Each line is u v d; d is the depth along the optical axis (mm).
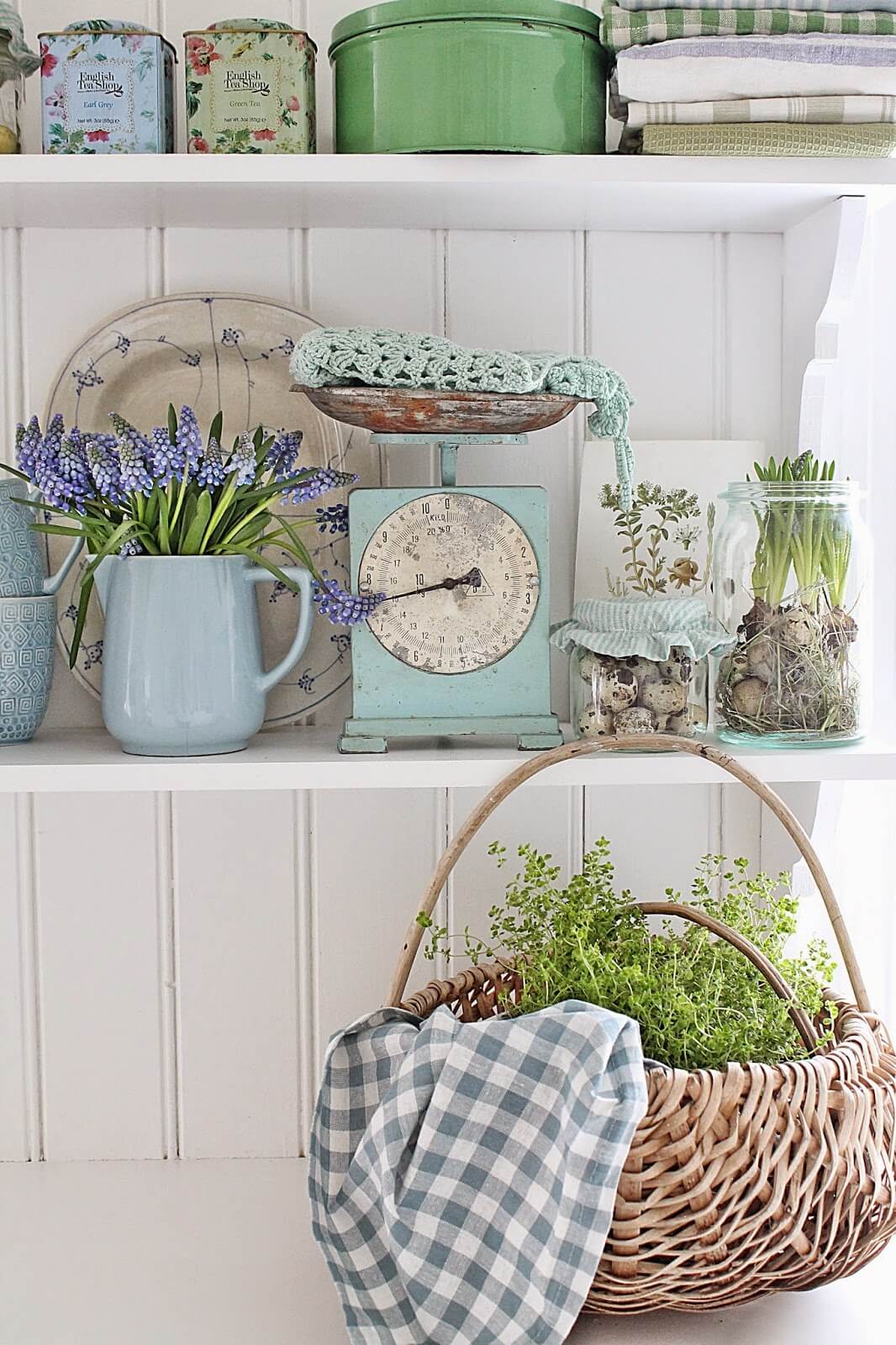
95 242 1248
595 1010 956
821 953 1179
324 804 1301
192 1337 1011
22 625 1152
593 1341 991
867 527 1241
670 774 1078
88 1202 1226
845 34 1033
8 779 1055
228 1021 1312
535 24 1033
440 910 1312
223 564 1102
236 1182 1271
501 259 1270
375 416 1067
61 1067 1307
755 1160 939
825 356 1197
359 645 1106
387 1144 956
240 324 1245
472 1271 930
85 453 1085
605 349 1287
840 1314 1037
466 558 1107
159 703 1078
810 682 1104
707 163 1056
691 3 1033
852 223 1119
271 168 1042
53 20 1236
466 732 1108
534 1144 938
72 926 1298
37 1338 1005
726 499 1160
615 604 1111
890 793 1340
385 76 1046
